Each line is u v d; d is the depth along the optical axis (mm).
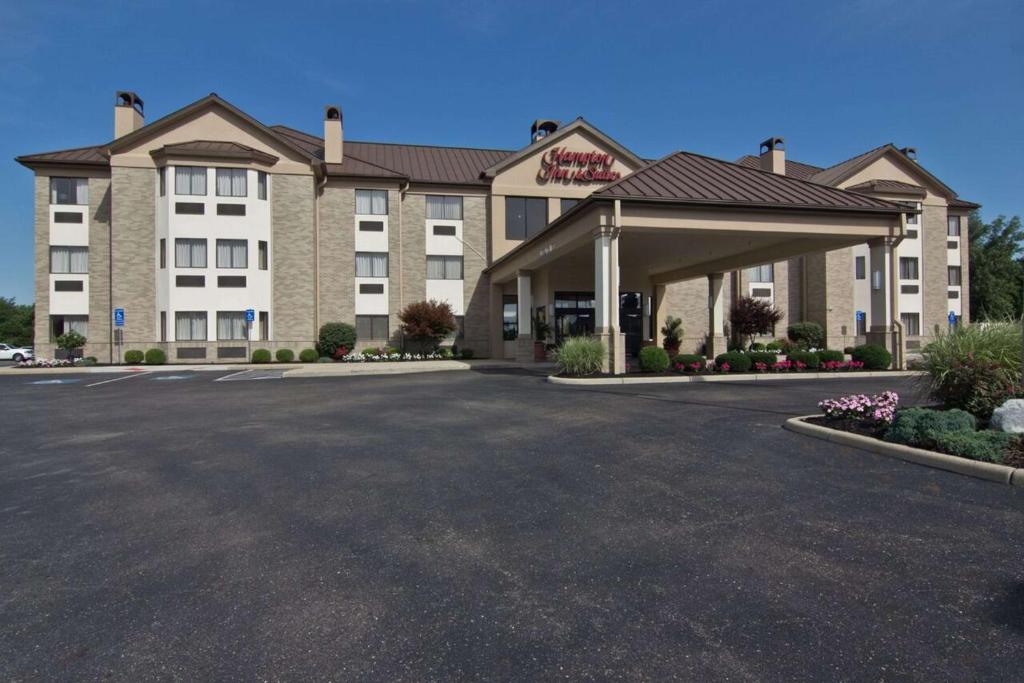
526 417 9070
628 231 16078
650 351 15984
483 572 3449
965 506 4402
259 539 4047
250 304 26453
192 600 3154
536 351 24203
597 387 13469
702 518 4273
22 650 2678
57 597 3215
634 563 3523
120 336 26172
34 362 24328
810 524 4105
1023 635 2646
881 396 7531
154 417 9969
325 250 28359
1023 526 3963
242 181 26422
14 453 7070
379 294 28906
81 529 4301
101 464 6406
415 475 5656
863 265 32344
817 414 8523
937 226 33125
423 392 13125
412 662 2537
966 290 34719
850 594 3072
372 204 29016
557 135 29906
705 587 3193
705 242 19438
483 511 4539
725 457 6102
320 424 8875
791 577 3289
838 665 2445
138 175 26484
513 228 29781
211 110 27047
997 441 5523
